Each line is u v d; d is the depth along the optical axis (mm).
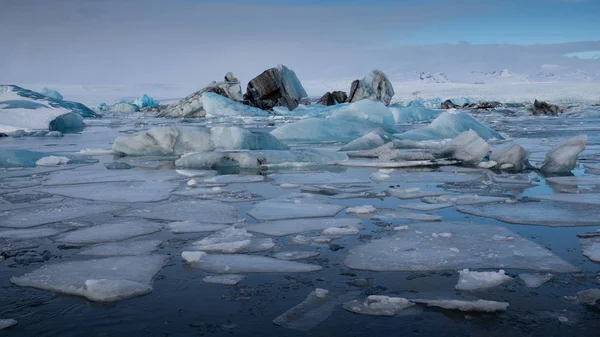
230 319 2096
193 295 2367
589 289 2361
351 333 1954
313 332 1968
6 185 5629
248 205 4480
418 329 1982
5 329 2023
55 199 4832
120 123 19422
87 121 21031
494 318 2072
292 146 9977
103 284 2418
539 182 5570
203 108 24219
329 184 5555
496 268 2717
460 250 3021
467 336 1923
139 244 3225
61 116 15523
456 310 2156
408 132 10070
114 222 3879
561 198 4582
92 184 5660
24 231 3598
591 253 2934
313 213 4066
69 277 2611
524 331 1957
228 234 3422
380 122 11820
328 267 2758
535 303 2223
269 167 7062
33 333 1985
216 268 2734
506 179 5738
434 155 7309
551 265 2736
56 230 3637
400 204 4441
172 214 4098
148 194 5000
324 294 2330
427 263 2793
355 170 6723
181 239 3367
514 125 15430
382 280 2543
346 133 11141
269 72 26875
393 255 2938
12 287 2496
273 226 3660
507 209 4152
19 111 15023
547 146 9297
